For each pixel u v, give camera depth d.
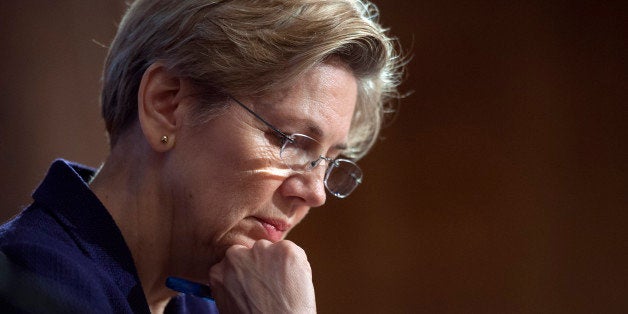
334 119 4.59
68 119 10.38
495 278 10.62
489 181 10.64
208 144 4.40
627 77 10.31
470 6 10.61
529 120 10.55
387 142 10.85
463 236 10.68
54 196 4.32
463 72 10.65
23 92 10.26
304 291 4.55
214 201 4.44
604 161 10.39
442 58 10.66
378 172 10.90
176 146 4.44
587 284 10.42
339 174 4.97
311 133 4.54
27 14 10.27
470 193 10.68
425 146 10.77
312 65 4.41
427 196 10.77
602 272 10.39
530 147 10.55
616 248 10.36
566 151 10.48
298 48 4.35
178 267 4.67
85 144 10.41
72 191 4.33
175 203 4.49
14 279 3.90
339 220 11.01
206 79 4.34
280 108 4.41
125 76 4.54
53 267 3.99
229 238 4.62
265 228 4.68
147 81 4.39
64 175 4.38
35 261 3.97
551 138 10.52
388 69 5.29
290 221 4.79
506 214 10.59
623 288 10.33
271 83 4.34
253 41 4.30
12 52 10.22
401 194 10.84
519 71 10.57
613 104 10.36
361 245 10.95
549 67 10.50
